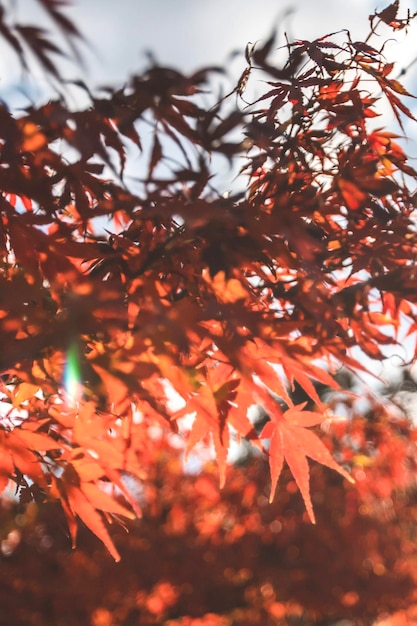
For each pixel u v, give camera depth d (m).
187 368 0.61
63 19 0.50
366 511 1.76
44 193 0.59
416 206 0.64
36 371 0.59
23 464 0.64
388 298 0.64
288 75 0.59
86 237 0.62
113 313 0.56
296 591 1.74
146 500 1.82
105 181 0.60
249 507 1.80
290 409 0.64
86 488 0.66
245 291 0.60
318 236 0.61
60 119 0.55
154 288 0.60
